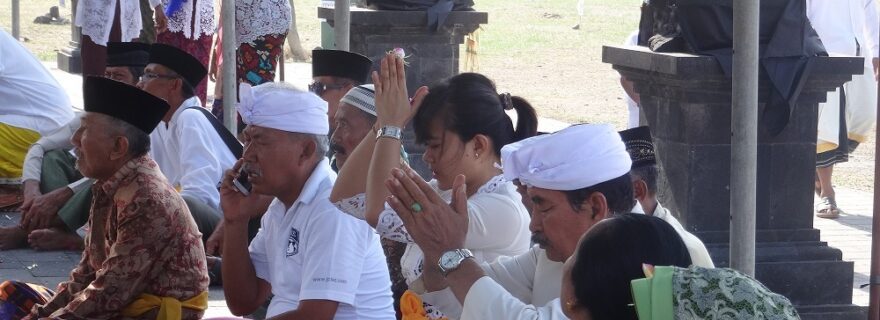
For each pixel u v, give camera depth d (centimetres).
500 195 414
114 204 486
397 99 406
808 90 640
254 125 452
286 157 449
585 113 1627
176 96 706
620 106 1711
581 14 2888
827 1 894
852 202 1085
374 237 456
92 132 489
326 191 450
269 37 975
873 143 1418
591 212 341
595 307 280
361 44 1002
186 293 483
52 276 714
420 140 422
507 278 387
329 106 639
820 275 646
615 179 341
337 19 655
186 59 702
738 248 488
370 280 452
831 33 897
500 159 422
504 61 2255
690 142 632
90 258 506
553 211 343
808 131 646
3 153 898
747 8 475
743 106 480
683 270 260
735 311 251
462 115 412
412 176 350
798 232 652
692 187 634
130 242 473
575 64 2227
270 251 472
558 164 337
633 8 3300
